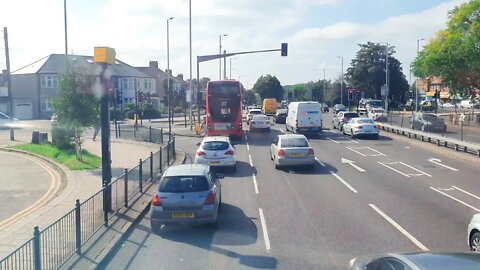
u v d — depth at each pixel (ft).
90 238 36.76
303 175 69.15
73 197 53.16
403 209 47.83
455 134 127.75
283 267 31.63
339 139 123.24
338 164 79.56
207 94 118.73
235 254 34.40
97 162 81.92
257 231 40.40
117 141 122.52
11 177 67.97
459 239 37.52
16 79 241.14
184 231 40.52
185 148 107.04
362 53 325.42
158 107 294.87
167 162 78.23
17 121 165.27
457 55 150.51
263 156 91.40
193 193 39.63
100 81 44.34
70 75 80.94
